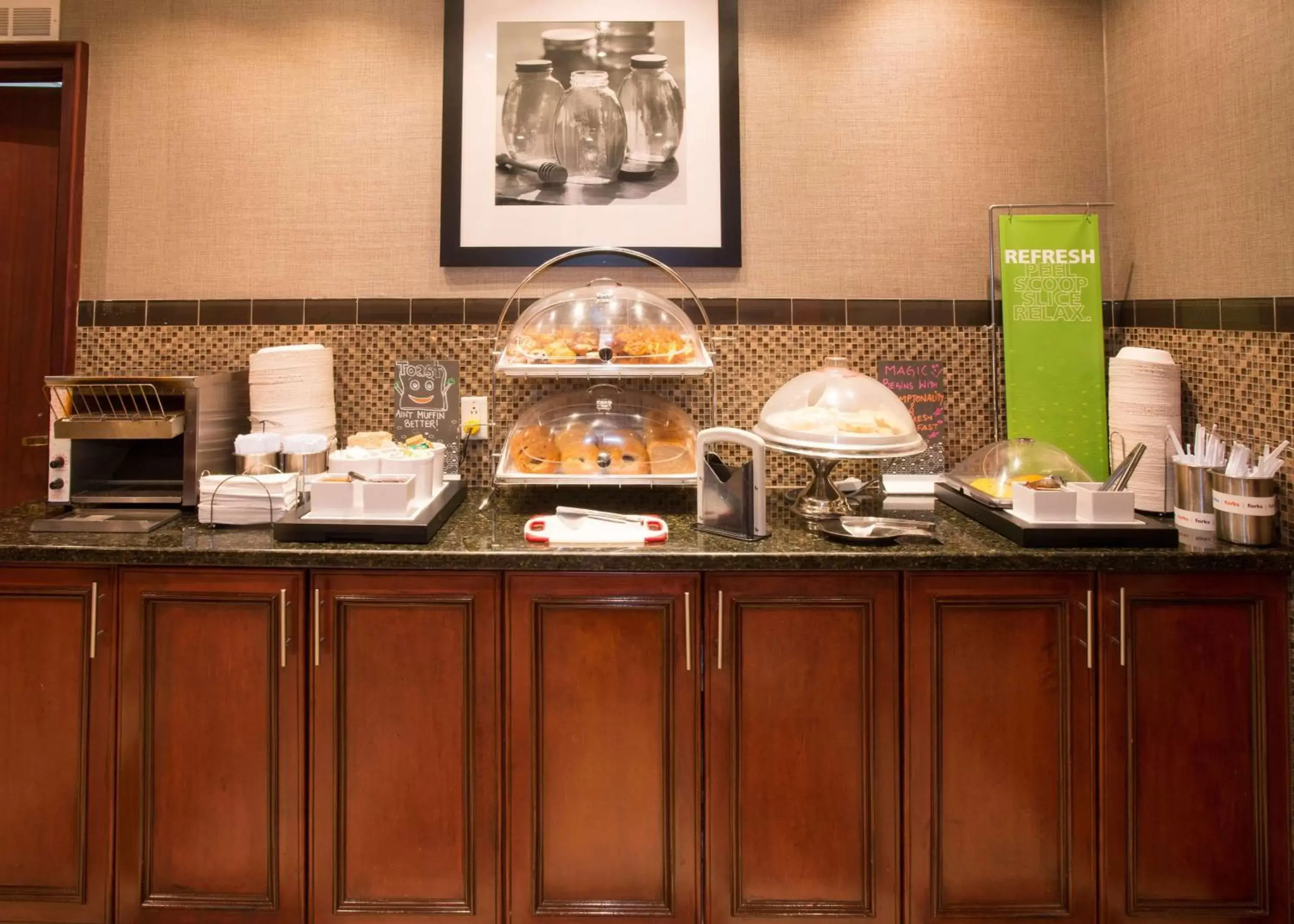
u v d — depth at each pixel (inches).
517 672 68.3
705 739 68.7
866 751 68.0
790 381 88.4
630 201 96.5
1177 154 85.4
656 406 88.0
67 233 96.2
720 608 68.1
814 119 97.1
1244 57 75.9
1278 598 67.3
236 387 89.0
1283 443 70.1
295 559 67.8
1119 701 67.4
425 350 96.8
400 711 68.6
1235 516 69.6
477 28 96.6
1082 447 92.7
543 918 68.6
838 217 97.1
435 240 97.1
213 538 72.4
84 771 69.1
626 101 96.4
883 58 97.0
